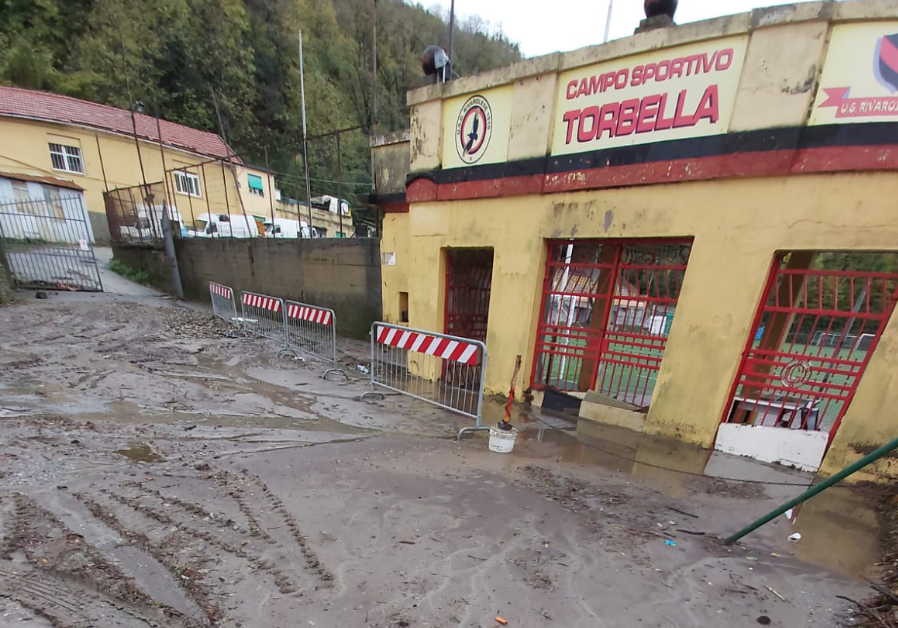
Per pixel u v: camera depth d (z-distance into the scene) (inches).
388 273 347.3
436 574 95.2
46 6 1007.6
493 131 239.9
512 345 244.5
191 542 101.0
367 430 201.9
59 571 87.3
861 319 155.2
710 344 179.0
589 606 87.8
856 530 125.5
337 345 387.5
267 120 1284.4
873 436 150.3
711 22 165.8
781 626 85.7
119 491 123.3
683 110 177.6
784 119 155.7
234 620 77.9
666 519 129.1
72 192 704.4
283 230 874.8
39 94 810.2
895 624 84.0
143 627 75.0
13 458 137.3
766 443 172.2
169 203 735.1
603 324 219.3
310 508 121.0
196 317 483.5
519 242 236.2
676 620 85.6
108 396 215.5
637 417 203.9
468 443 190.2
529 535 114.6
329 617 80.0
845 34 144.8
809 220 155.4
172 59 1090.7
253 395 241.4
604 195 203.3
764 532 123.3
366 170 1226.6
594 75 200.7
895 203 142.0
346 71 1524.4
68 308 440.5
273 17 1387.8
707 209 175.9
